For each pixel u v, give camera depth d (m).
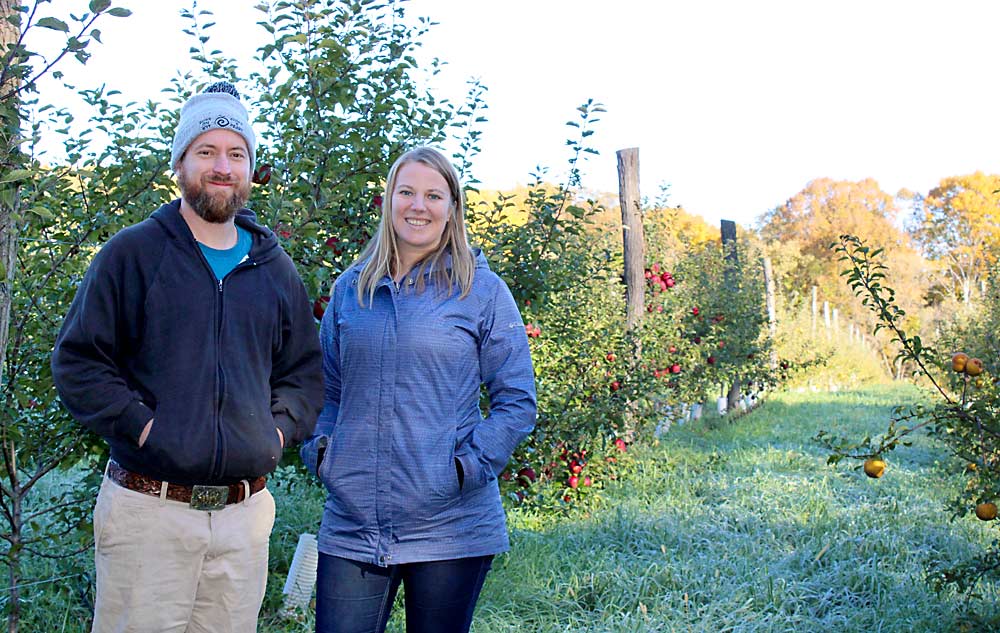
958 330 11.70
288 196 4.51
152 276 2.60
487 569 3.01
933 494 8.01
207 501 2.65
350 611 2.92
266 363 2.79
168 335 2.60
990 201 57.19
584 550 6.13
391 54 5.13
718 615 4.95
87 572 4.53
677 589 5.38
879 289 4.50
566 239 5.64
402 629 4.51
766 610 5.06
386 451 2.90
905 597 5.26
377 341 2.97
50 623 4.31
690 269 13.64
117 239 2.60
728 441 11.48
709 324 12.88
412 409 2.91
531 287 5.51
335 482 2.96
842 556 6.02
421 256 3.08
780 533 6.60
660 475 8.75
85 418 2.53
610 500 7.63
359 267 3.16
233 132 2.69
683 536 6.38
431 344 2.93
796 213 63.00
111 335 2.56
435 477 2.88
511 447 2.97
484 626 4.64
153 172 4.11
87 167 4.27
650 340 9.77
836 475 8.93
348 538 2.96
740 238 16.70
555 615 4.92
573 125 5.43
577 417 6.92
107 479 2.69
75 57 2.83
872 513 7.17
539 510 7.10
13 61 2.98
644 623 4.75
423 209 2.98
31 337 4.04
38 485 6.51
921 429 11.88
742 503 7.52
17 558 4.05
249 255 2.77
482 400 5.03
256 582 2.83
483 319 3.05
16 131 3.12
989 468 4.36
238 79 4.98
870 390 20.27
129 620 2.61
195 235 2.73
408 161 3.05
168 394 2.59
